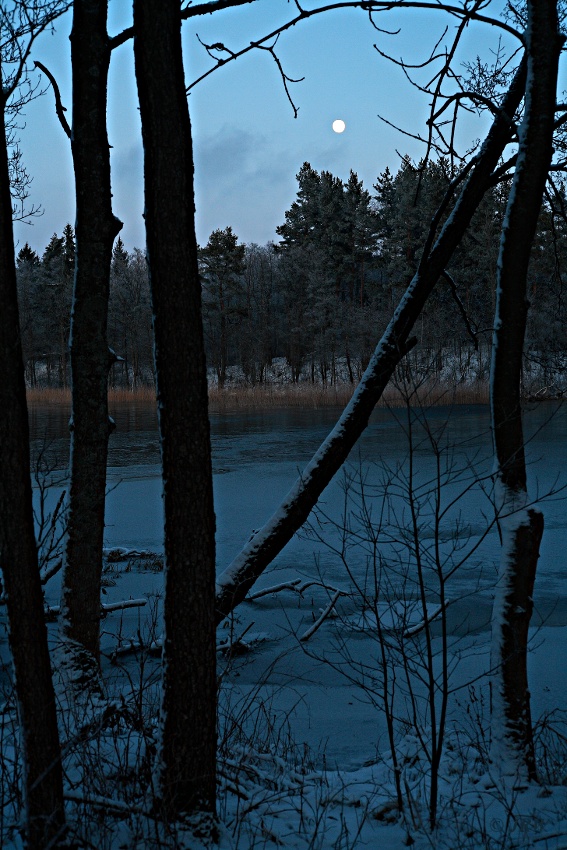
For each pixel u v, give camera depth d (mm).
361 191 78250
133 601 8477
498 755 4355
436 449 4031
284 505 6875
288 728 5805
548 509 14211
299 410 47188
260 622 8773
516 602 4375
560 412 35156
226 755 4523
